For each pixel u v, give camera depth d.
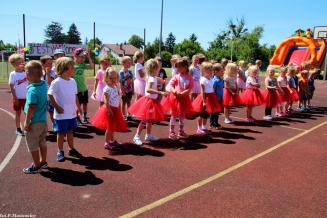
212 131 7.83
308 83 11.71
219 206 3.92
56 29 68.75
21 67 6.78
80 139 6.77
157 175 4.86
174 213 3.72
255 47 59.78
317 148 6.54
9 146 6.15
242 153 6.08
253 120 9.08
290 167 5.37
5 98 12.89
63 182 4.53
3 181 4.51
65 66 5.18
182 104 6.82
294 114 10.66
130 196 4.13
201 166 5.30
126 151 6.02
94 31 26.89
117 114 6.08
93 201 3.97
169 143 6.64
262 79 28.94
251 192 4.34
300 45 24.98
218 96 7.98
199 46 65.38
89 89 16.84
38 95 4.59
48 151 5.88
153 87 6.42
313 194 4.33
